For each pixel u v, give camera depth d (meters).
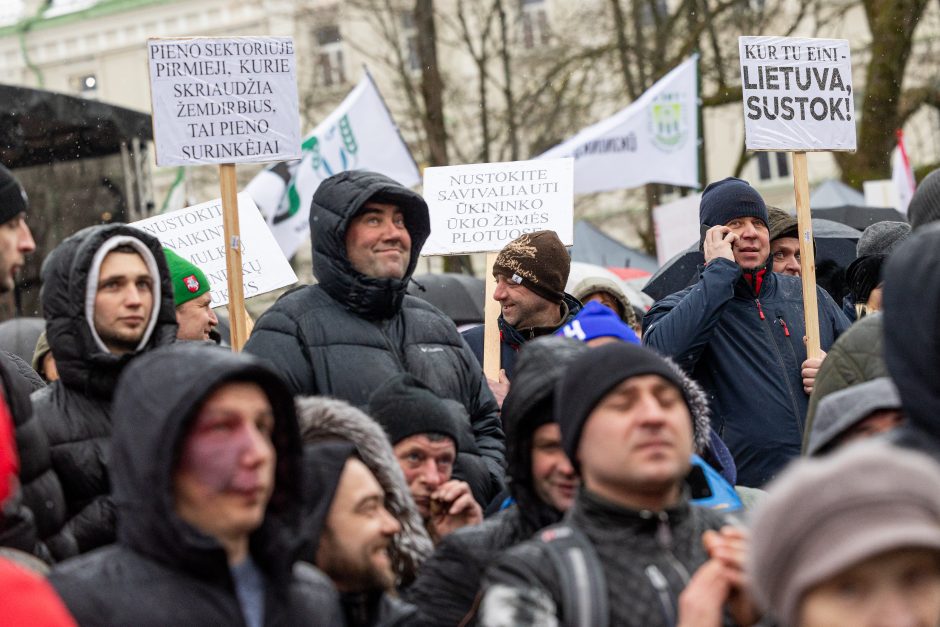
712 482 4.51
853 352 4.57
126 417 3.33
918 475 2.67
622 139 13.58
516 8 33.22
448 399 5.48
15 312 17.78
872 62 23.30
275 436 3.53
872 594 2.64
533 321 6.47
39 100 17.06
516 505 4.23
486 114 28.77
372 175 5.78
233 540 3.40
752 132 6.88
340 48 39.28
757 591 2.79
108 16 45.19
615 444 3.46
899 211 14.52
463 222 7.54
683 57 25.34
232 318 6.35
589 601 3.32
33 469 4.34
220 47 6.53
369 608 4.05
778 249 7.84
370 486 4.07
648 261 18.44
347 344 5.61
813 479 2.70
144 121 18.36
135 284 4.95
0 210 4.34
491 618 3.32
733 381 6.26
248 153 6.53
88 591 3.23
